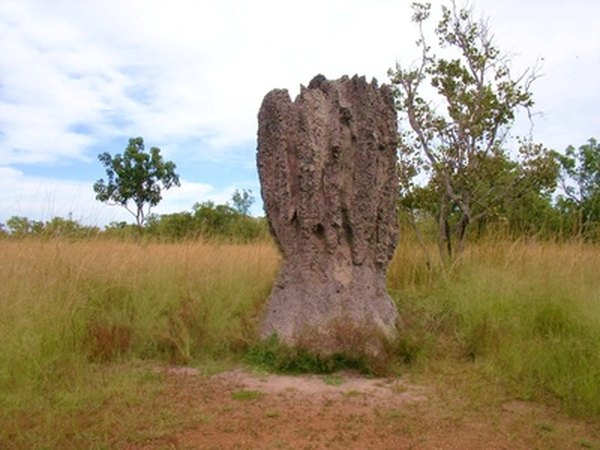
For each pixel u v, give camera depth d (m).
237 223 17.38
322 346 5.73
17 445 3.99
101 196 20.19
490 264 9.01
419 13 10.01
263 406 4.78
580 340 5.88
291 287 6.20
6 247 8.32
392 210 6.56
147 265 8.38
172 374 5.58
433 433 4.33
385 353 5.80
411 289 8.48
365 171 6.20
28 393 4.80
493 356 5.95
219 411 4.66
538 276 7.74
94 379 5.24
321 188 6.19
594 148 18.77
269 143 6.42
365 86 6.26
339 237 6.20
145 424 4.36
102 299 7.15
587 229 10.73
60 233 9.09
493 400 5.01
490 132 9.80
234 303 7.44
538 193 10.72
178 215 18.33
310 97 6.27
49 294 6.59
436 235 11.01
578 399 4.98
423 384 5.41
